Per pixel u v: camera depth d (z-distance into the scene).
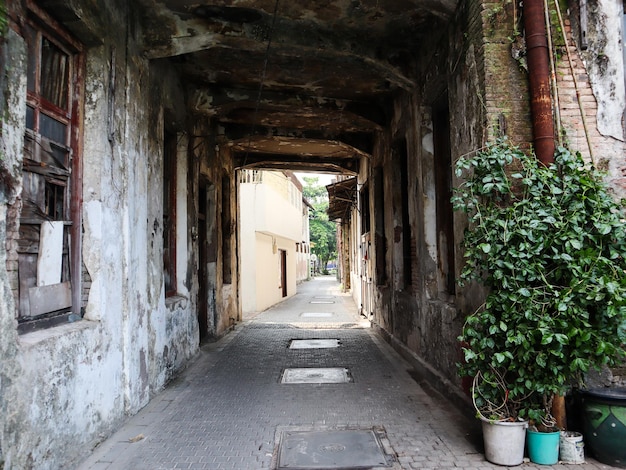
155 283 5.77
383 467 3.66
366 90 8.20
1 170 2.91
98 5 4.25
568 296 3.56
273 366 7.29
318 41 6.21
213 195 9.89
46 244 3.73
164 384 6.02
